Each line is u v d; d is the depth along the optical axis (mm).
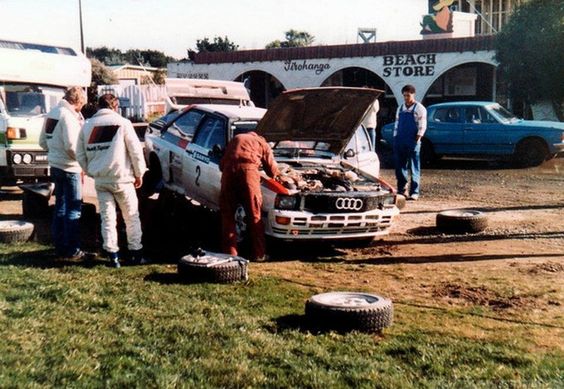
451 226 9438
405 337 5258
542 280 6984
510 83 22016
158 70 51250
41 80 12625
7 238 8320
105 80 39531
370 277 7148
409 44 24922
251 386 4254
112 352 4785
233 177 7605
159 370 4441
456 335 5332
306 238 7840
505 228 9711
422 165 17859
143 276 6980
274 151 9148
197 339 5051
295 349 4902
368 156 10211
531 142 16719
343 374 4449
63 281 6637
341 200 7859
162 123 10719
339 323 5324
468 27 26172
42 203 10141
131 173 7352
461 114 17375
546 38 20375
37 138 11930
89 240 8688
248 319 5543
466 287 6738
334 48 26562
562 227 9719
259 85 30219
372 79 27453
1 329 5176
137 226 7473
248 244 8133
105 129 7137
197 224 9578
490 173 15961
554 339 5277
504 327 5555
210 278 6715
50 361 4586
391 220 8250
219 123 9070
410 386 4250
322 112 8359
